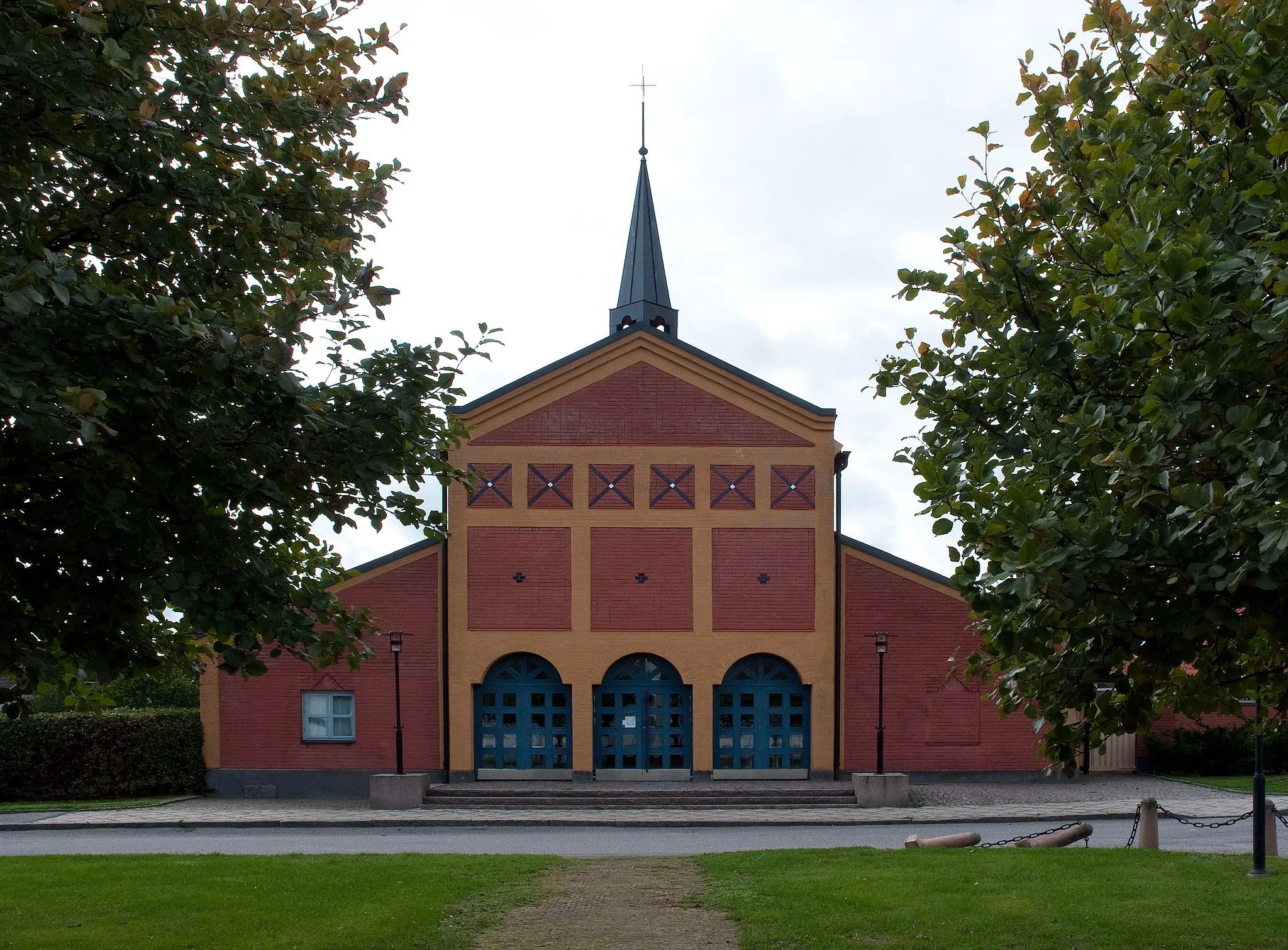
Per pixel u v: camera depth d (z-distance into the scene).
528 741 26.44
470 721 26.19
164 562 6.93
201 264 8.21
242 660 6.97
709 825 21.38
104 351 6.72
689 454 26.91
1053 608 6.30
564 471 26.80
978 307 8.16
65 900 11.49
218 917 10.62
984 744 26.66
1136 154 7.46
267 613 7.12
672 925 10.48
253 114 8.66
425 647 26.45
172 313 6.51
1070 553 5.82
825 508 26.95
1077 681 6.78
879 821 21.27
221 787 25.91
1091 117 8.15
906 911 10.61
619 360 27.12
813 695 26.50
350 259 8.90
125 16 7.45
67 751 25.47
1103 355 7.09
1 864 14.10
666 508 26.78
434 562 26.72
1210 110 6.95
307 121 9.17
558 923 10.60
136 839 19.78
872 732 26.56
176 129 8.02
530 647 26.36
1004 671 7.70
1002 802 23.56
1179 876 12.53
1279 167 7.04
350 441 7.60
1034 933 9.70
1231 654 7.39
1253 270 6.03
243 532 8.21
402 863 14.34
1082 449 6.80
